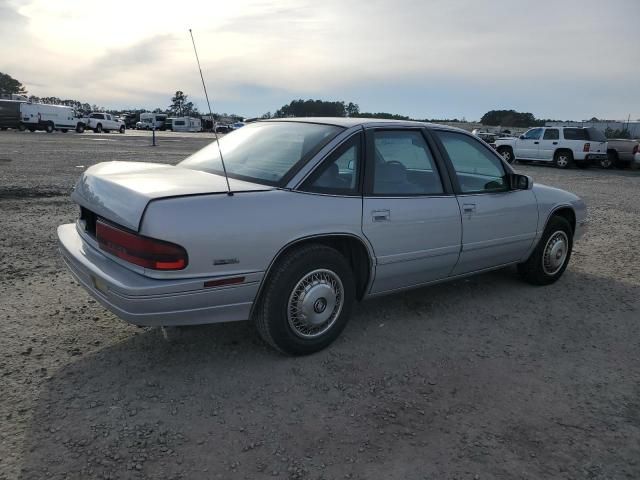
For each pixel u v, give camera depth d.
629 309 4.81
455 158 4.38
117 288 2.88
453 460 2.62
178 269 2.89
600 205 11.45
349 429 2.83
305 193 3.37
